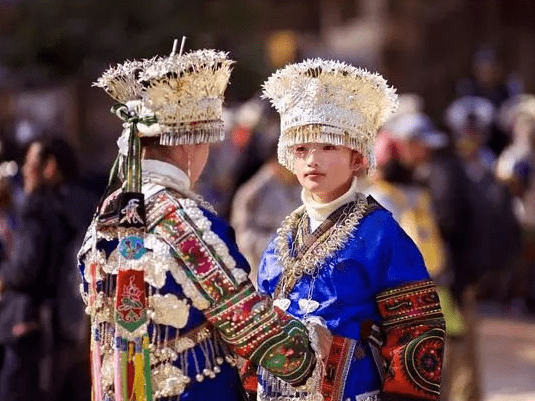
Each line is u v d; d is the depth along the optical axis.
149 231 7.95
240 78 40.75
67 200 14.67
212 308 7.86
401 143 17.19
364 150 8.74
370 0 57.47
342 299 8.56
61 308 14.48
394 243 8.55
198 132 8.12
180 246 7.88
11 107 40.84
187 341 7.92
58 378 14.73
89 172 22.83
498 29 47.56
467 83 34.34
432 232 15.30
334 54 53.12
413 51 56.03
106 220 8.09
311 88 8.59
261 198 17.06
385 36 55.91
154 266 7.86
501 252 19.70
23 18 41.47
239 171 23.69
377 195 14.82
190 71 8.03
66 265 14.48
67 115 40.94
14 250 14.52
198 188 23.77
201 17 41.81
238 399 8.18
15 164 17.00
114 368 7.98
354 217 8.68
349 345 8.52
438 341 8.47
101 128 41.28
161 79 8.00
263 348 7.87
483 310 28.11
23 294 14.59
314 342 8.24
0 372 15.00
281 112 8.80
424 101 54.84
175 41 8.27
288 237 8.93
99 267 8.19
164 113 8.03
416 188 15.36
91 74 41.22
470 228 19.47
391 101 8.78
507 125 30.70
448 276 17.02
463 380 17.03
